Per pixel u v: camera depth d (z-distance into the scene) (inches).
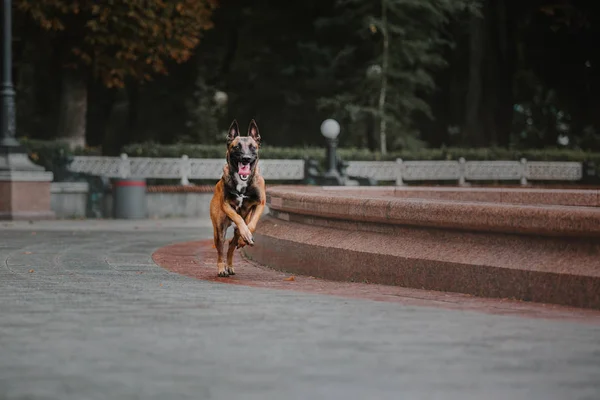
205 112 2001.7
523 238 380.2
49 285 412.2
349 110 1772.9
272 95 2107.5
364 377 225.1
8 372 230.4
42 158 1146.0
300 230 506.3
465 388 215.0
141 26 1304.1
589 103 2078.0
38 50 1540.4
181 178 1202.6
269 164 1259.2
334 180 1192.2
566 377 226.8
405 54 1779.0
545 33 2016.5
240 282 443.8
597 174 1477.6
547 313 333.7
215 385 216.5
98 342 267.9
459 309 339.0
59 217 1072.2
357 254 446.0
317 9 2092.8
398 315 320.2
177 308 334.3
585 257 358.0
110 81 1379.2
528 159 1498.5
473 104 1914.4
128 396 206.4
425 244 418.3
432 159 1455.5
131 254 603.2
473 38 1918.1
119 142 2054.6
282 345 264.1
